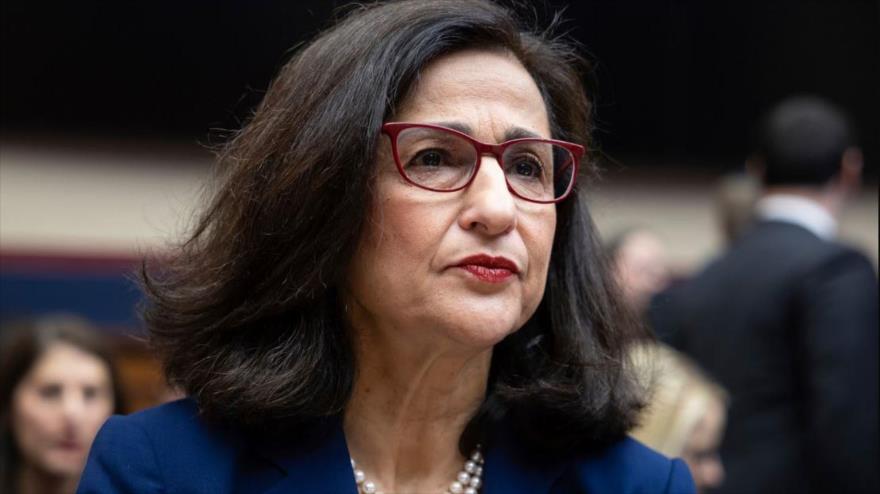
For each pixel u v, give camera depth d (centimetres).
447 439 220
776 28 816
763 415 443
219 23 636
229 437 209
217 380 206
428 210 198
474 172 200
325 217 201
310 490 206
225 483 204
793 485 434
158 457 206
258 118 217
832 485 427
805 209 476
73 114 616
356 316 212
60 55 613
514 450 221
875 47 853
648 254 580
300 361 206
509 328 200
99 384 396
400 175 200
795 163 477
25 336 396
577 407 219
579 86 234
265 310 206
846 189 491
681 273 785
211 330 211
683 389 386
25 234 607
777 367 444
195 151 639
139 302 231
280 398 203
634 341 241
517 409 222
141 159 630
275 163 206
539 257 206
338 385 209
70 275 607
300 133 204
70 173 618
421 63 204
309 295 204
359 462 216
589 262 231
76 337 396
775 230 468
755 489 434
